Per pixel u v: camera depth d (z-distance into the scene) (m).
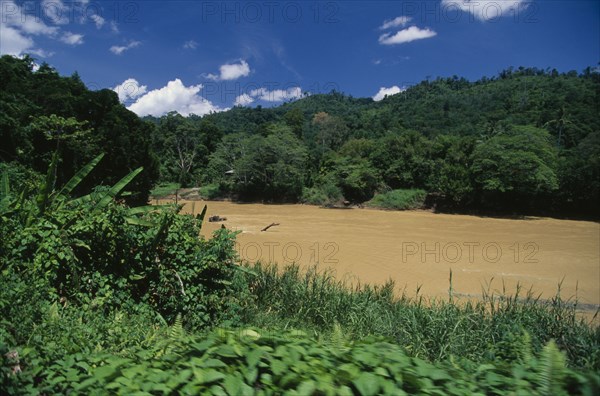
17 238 5.56
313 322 8.46
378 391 1.69
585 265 19.16
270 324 7.53
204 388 1.78
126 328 4.53
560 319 7.00
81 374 2.38
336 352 2.07
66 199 6.87
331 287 9.75
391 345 2.16
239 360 1.96
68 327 3.88
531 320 6.94
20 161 22.95
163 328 4.98
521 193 41.38
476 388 1.86
